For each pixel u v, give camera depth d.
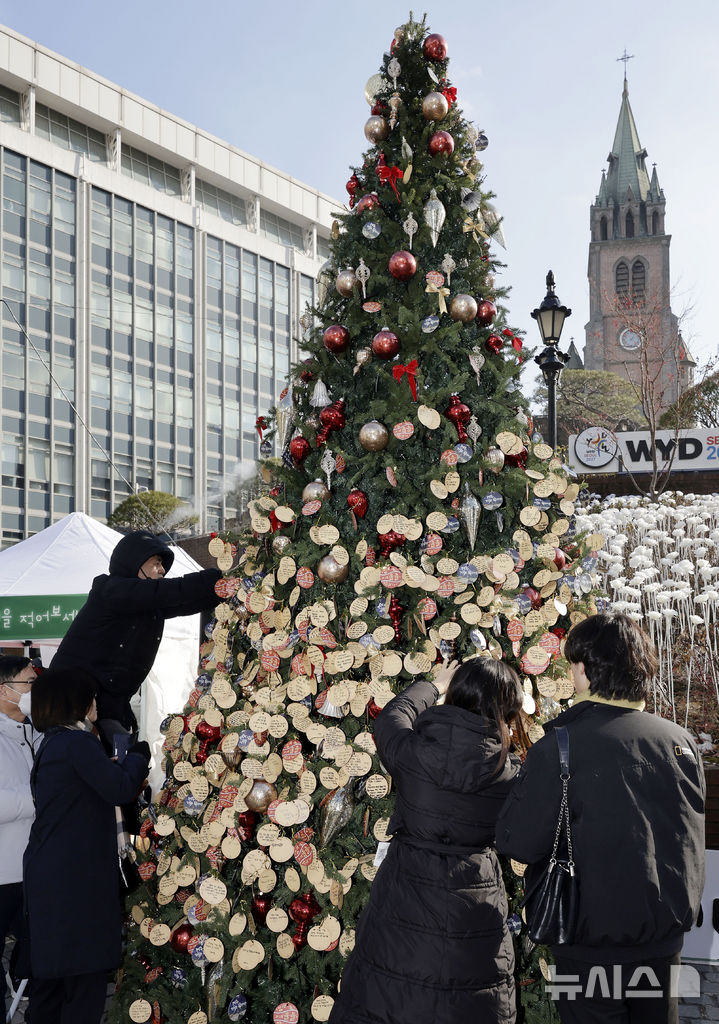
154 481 46.72
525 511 2.90
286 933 2.74
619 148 88.06
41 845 2.85
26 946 3.07
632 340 32.62
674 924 1.89
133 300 46.59
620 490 11.18
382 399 2.98
